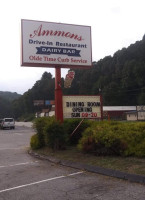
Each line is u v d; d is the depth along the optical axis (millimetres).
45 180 9102
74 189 7922
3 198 7391
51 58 15320
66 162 11625
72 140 15133
